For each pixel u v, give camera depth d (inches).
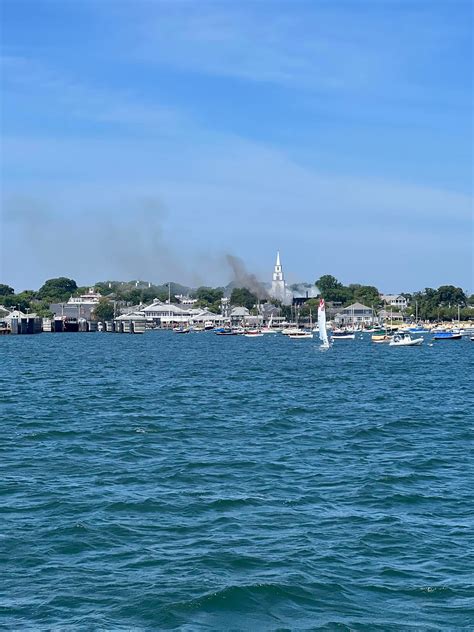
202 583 1379.2
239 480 2139.5
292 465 2352.4
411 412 3671.3
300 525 1711.4
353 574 1429.6
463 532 1667.1
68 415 3494.1
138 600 1314.0
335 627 1224.8
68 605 1299.2
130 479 2145.7
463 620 1252.5
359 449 2642.7
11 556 1512.1
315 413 3614.7
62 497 1932.8
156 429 3058.6
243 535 1641.2
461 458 2480.3
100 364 7283.5
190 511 1813.5
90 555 1519.4
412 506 1877.5
